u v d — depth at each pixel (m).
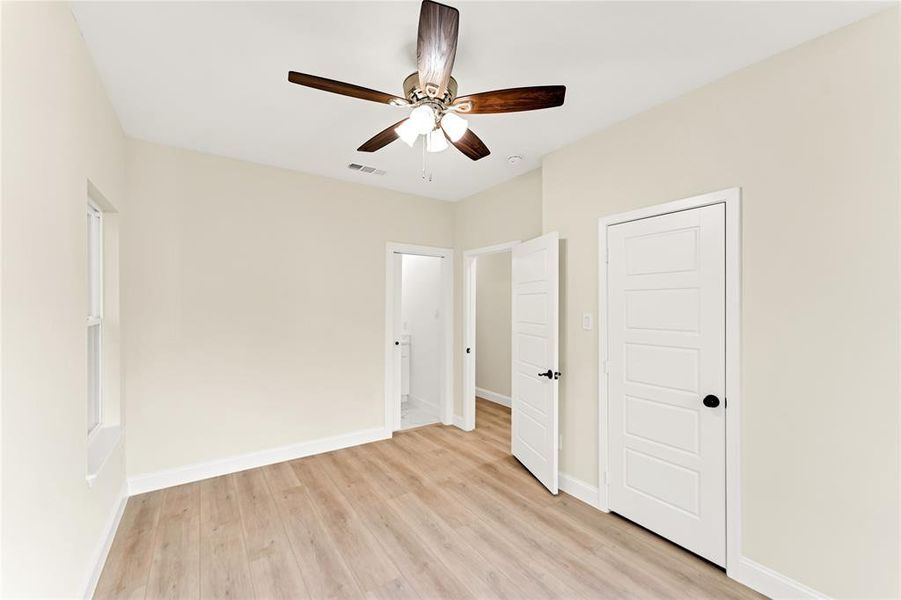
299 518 2.50
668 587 1.91
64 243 1.53
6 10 1.09
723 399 2.03
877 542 1.58
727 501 2.01
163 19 1.66
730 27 1.70
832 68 1.71
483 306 5.93
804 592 1.75
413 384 5.49
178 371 2.98
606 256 2.63
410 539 2.29
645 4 1.57
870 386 1.60
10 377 1.11
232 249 3.22
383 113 2.49
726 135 2.05
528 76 2.08
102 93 2.13
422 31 1.37
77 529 1.66
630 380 2.47
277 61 1.97
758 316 1.92
